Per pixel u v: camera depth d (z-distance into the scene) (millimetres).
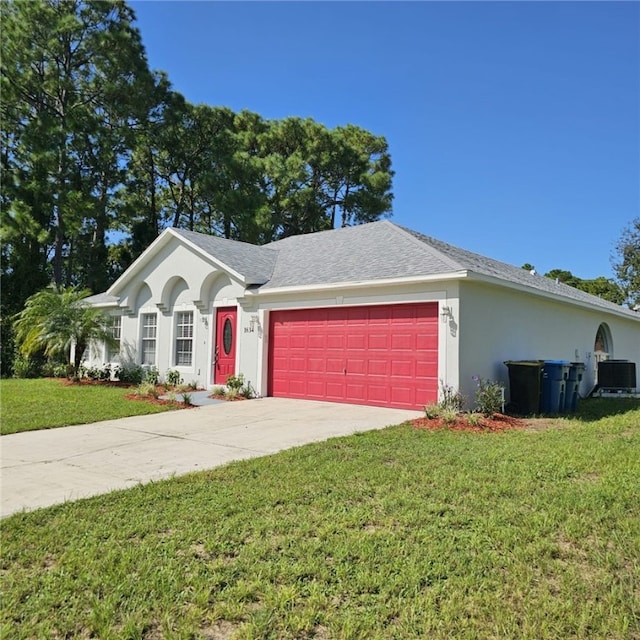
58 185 24953
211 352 15031
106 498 5191
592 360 18422
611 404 14047
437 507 4809
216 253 15086
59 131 24703
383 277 11500
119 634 2875
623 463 6453
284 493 5285
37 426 9344
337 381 12406
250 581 3445
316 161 34500
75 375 17141
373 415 10523
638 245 38656
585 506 4824
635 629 2934
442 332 10625
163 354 16422
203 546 4016
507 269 18109
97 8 26406
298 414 10773
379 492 5297
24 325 18250
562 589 3354
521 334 13000
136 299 17625
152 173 32031
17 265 24031
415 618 3016
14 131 24969
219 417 10531
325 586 3377
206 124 31641
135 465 6703
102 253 29141
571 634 2887
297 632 2900
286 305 13414
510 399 11641
